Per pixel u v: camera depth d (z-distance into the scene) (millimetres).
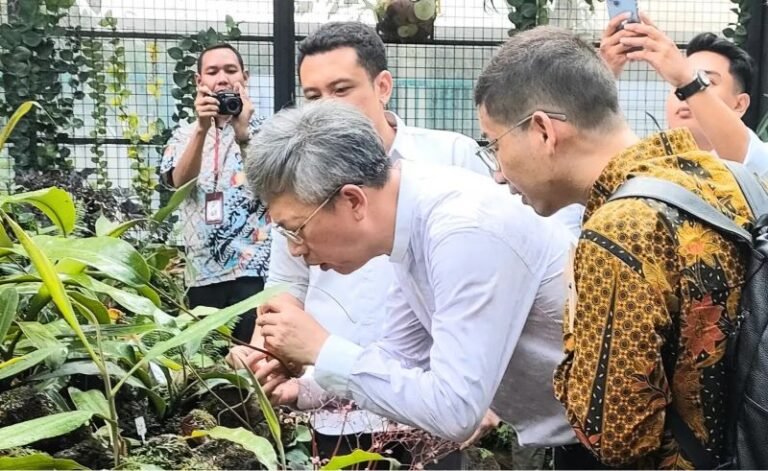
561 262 1382
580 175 1210
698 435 1074
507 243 1292
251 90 3951
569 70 1187
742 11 3900
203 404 1440
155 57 3969
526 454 2438
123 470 1111
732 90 2422
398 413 1291
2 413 1164
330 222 1296
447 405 1248
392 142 2145
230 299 3100
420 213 1343
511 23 3932
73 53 3938
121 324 1329
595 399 1062
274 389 1494
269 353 1389
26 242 1081
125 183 4027
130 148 3990
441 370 1267
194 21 3934
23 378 1310
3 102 3916
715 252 1049
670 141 1171
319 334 1357
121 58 3947
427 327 1522
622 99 4039
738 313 1049
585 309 1075
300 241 1330
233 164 3039
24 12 3863
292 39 3838
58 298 1117
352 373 1305
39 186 3344
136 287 1275
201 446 1236
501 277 1277
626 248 1043
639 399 1042
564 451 1520
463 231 1279
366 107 2066
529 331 1409
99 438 1223
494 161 1543
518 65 1215
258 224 3072
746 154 1873
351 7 3830
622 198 1099
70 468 1033
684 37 3982
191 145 2914
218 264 3061
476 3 3885
